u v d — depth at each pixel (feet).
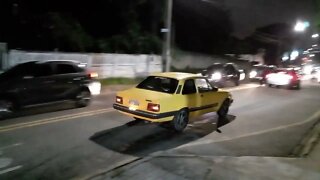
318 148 27.35
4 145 23.89
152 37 107.76
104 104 43.24
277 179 19.94
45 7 85.76
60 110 37.27
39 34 79.82
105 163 21.68
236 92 65.62
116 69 77.30
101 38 96.12
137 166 21.16
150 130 30.81
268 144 28.58
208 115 39.75
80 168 20.58
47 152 23.02
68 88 37.22
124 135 28.66
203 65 127.85
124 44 96.78
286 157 24.56
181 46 131.95
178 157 23.31
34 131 27.86
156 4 111.65
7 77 32.94
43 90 34.24
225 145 27.50
